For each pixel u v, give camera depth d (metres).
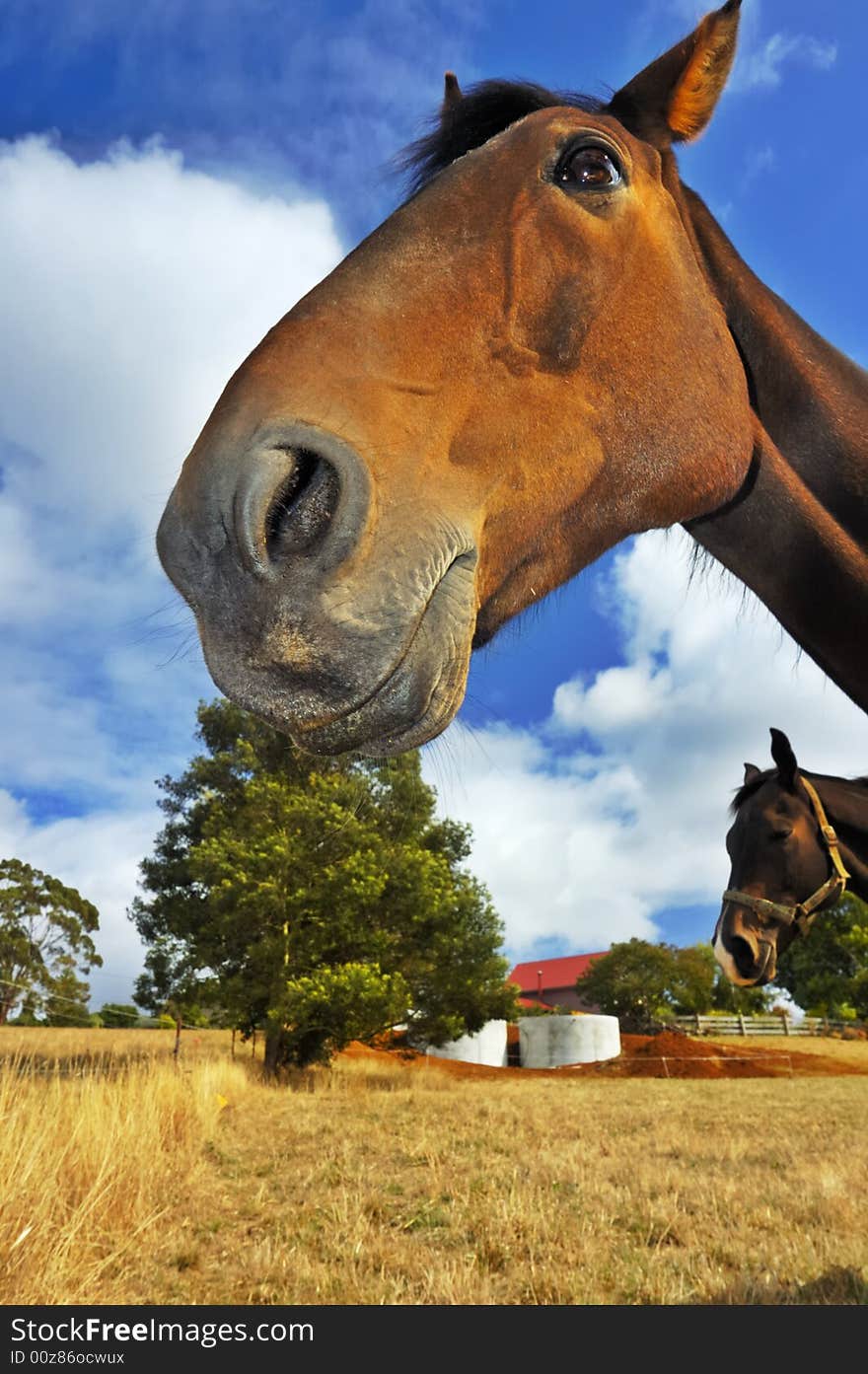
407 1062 24.38
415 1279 3.75
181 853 22.28
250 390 1.37
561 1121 10.18
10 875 24.70
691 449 1.82
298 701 1.27
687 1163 6.93
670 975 46.19
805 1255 3.90
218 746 22.30
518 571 1.70
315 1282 3.63
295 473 1.34
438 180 1.79
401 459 1.43
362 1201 5.09
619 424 1.75
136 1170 5.46
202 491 1.29
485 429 1.58
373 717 1.35
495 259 1.67
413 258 1.64
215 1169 6.53
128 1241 4.02
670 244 1.92
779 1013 45.38
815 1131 9.02
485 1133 8.64
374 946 17.92
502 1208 4.82
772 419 2.03
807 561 1.98
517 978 85.25
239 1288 3.60
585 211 1.77
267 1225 4.74
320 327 1.49
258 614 1.26
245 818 18.89
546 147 1.79
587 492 1.74
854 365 2.12
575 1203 5.15
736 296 2.05
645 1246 4.16
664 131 2.07
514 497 1.62
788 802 5.44
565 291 1.71
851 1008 38.88
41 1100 5.89
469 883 21.03
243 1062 18.12
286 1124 9.31
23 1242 3.59
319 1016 17.23
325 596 1.28
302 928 17.80
